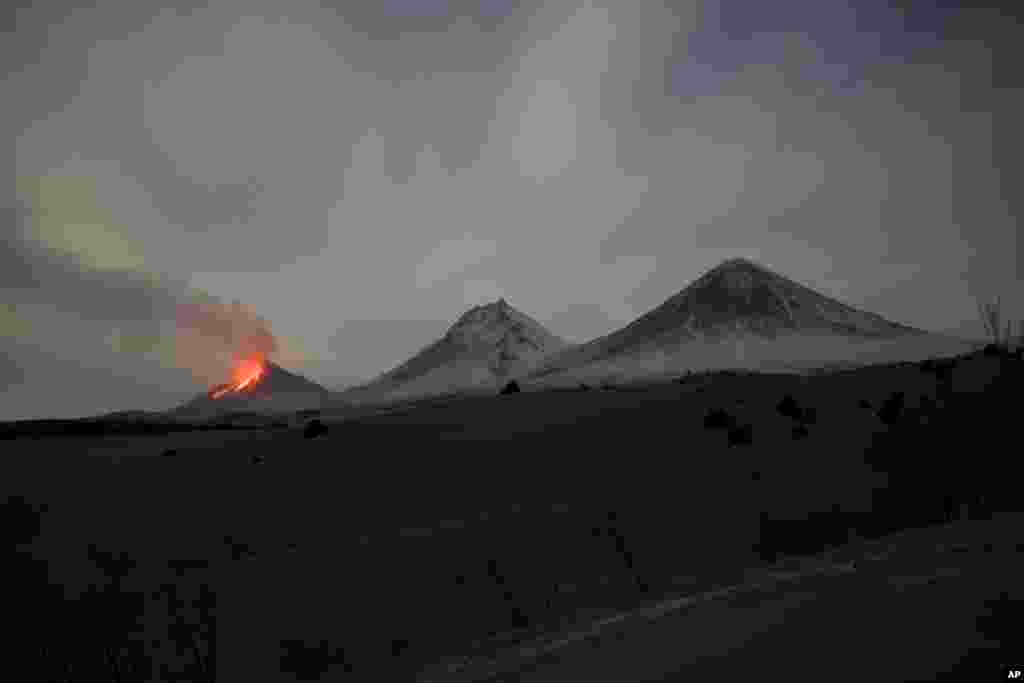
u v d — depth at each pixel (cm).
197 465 3978
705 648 1035
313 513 3175
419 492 3416
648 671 982
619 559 2431
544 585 2255
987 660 806
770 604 1262
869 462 3384
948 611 1009
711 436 3994
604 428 4384
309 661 1908
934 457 3328
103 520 3095
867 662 850
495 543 2573
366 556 2519
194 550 2773
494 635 1803
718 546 2516
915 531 1928
